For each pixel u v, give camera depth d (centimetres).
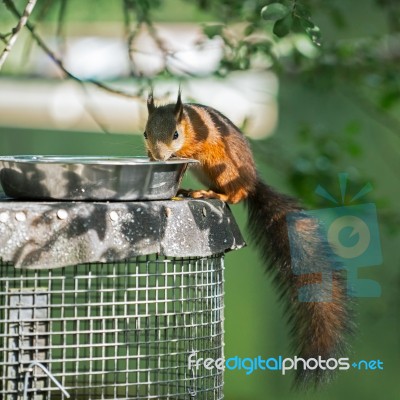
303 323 1109
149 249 852
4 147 2019
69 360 884
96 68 1825
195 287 958
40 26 1706
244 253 2009
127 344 909
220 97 1800
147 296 923
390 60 1647
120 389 1073
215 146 1212
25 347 882
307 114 1998
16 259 812
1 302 926
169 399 988
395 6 1662
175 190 925
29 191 875
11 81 2192
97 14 1930
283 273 1144
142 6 1460
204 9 1495
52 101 2067
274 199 1194
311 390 1103
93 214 838
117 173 867
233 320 2003
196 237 888
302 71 1582
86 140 2009
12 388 879
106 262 865
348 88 1725
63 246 823
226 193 1201
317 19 1814
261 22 1405
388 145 1998
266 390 1933
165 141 1205
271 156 1581
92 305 901
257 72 1605
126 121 2002
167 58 1401
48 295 891
